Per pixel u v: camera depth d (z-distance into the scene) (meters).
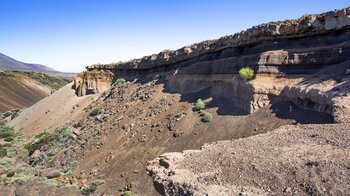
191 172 17.98
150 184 29.59
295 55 30.73
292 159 16.06
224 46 42.56
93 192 32.28
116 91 63.31
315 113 24.55
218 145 21.30
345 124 19.28
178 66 52.97
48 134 57.47
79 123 57.00
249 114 31.42
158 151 34.94
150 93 52.12
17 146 57.84
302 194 13.60
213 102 39.16
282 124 26.55
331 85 24.95
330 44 29.75
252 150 18.44
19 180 37.91
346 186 13.05
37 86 157.25
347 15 28.45
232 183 15.61
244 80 34.16
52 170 40.62
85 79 75.31
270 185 14.70
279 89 30.08
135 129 42.34
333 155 15.47
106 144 42.56
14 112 93.62
